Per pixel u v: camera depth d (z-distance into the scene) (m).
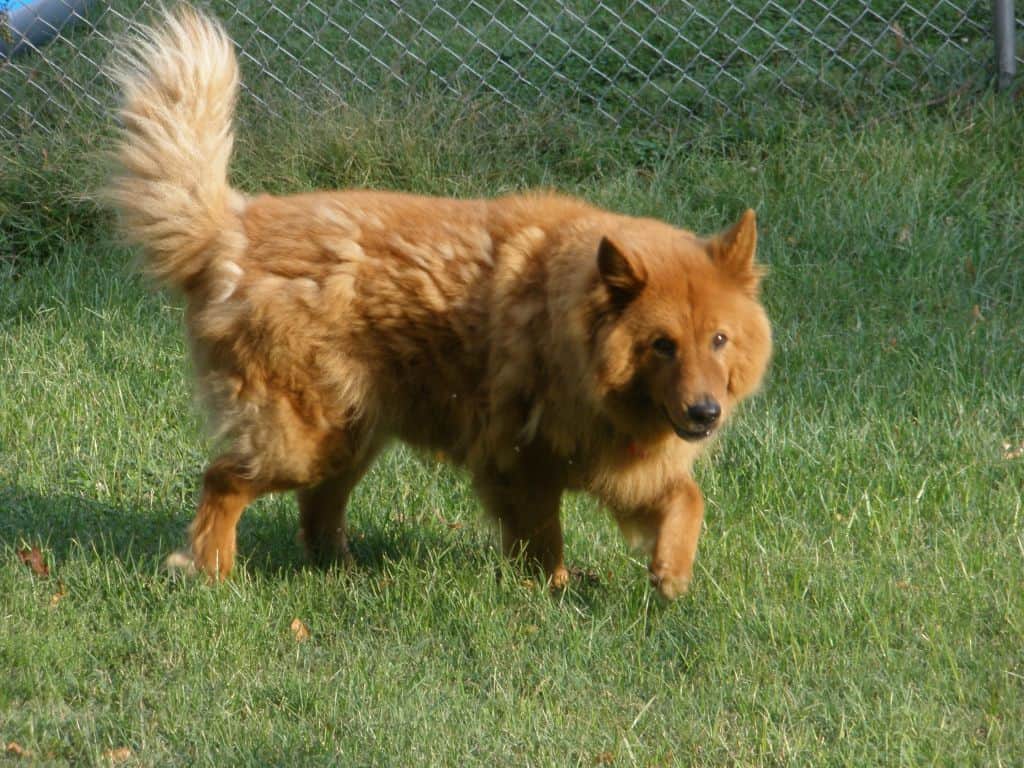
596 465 7.70
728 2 16.11
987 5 14.80
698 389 6.96
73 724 6.52
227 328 7.61
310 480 7.91
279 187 13.30
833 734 6.50
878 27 15.39
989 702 6.68
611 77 15.22
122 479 9.55
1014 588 7.68
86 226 13.38
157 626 7.48
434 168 13.59
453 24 16.33
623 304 7.12
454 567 8.34
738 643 7.35
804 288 11.91
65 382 10.83
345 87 14.82
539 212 7.81
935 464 9.48
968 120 13.55
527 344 7.50
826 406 10.16
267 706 6.76
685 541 7.64
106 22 15.16
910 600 7.66
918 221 12.55
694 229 12.77
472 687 7.05
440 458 8.27
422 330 7.65
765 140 13.83
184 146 7.78
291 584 8.11
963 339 10.96
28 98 14.24
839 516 8.85
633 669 7.13
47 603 7.68
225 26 15.55
